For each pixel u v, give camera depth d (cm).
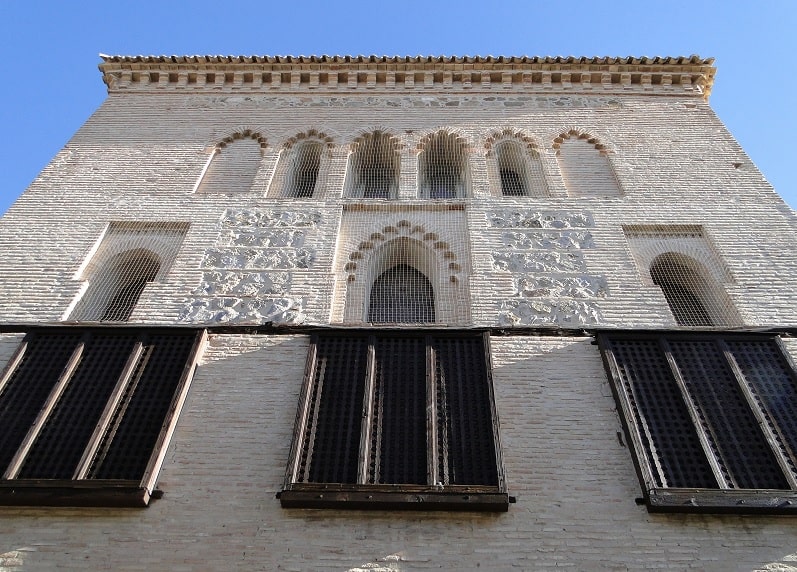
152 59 1456
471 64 1430
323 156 1264
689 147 1262
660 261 1045
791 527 643
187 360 805
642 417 733
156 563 619
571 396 786
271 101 1401
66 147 1271
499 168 1269
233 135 1316
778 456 680
